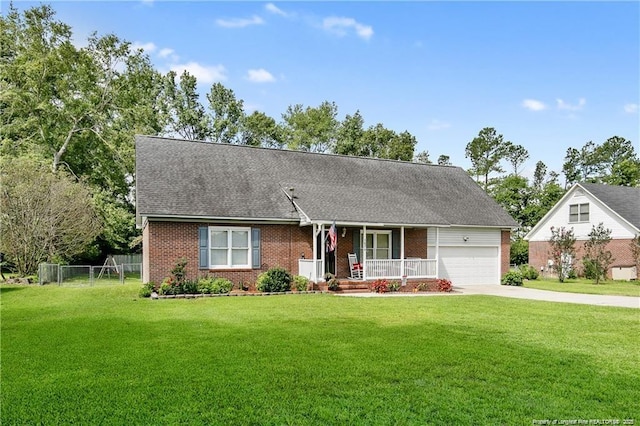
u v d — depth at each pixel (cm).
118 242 3516
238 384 685
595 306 1599
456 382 707
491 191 6016
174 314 1317
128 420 561
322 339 989
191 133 5153
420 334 1056
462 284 2594
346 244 2283
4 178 2380
